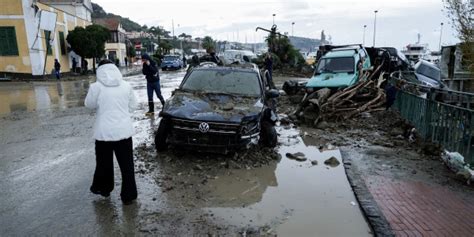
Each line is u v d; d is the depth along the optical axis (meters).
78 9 42.16
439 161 6.48
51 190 5.02
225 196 4.91
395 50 17.89
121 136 4.43
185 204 4.64
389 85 11.48
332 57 13.54
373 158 6.65
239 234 3.92
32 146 7.26
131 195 4.58
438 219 4.25
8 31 25.64
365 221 4.25
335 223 4.19
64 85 21.98
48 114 11.08
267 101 7.62
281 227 4.09
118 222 4.14
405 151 7.16
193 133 6.03
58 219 4.19
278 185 5.35
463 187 5.28
